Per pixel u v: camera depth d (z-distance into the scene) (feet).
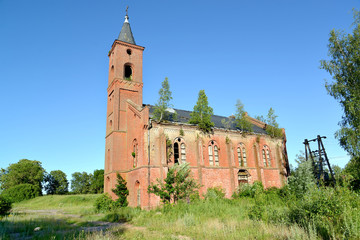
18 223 62.39
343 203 35.88
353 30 77.56
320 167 104.99
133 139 102.73
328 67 79.82
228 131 119.14
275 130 136.67
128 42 122.31
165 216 63.72
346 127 72.28
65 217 81.97
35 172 260.01
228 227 42.75
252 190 98.43
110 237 40.86
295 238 31.45
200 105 109.40
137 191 95.35
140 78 119.75
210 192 95.20
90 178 336.90
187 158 102.47
